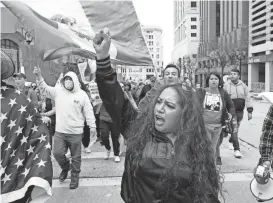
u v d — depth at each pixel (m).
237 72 8.05
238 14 77.88
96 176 6.17
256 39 67.19
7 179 2.61
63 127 5.43
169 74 4.96
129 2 6.60
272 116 3.50
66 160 5.70
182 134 2.00
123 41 6.67
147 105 2.20
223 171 6.38
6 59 2.69
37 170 2.66
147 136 2.09
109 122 7.20
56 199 5.03
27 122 2.74
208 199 2.00
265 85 60.50
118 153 7.28
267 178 3.44
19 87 7.02
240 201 4.83
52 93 5.54
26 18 6.00
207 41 91.50
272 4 60.47
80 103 5.44
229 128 6.33
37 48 6.18
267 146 3.49
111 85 2.12
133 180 2.05
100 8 6.46
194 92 2.16
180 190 1.90
